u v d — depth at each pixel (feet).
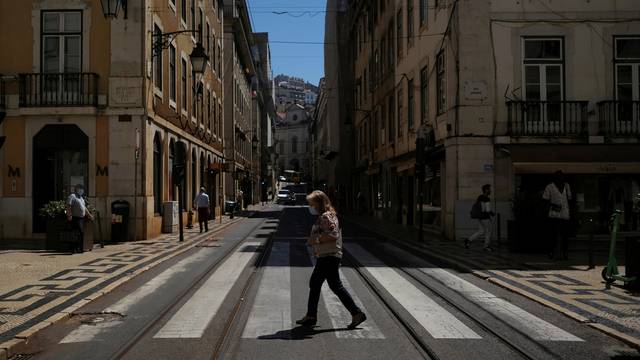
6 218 61.16
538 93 60.18
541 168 56.80
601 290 31.14
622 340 21.29
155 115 65.26
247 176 193.36
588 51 60.44
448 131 62.85
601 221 59.82
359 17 143.74
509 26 60.13
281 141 480.23
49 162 61.67
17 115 60.80
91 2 61.52
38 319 23.89
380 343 21.01
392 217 100.27
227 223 93.50
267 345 20.66
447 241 60.34
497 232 55.77
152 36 64.34
